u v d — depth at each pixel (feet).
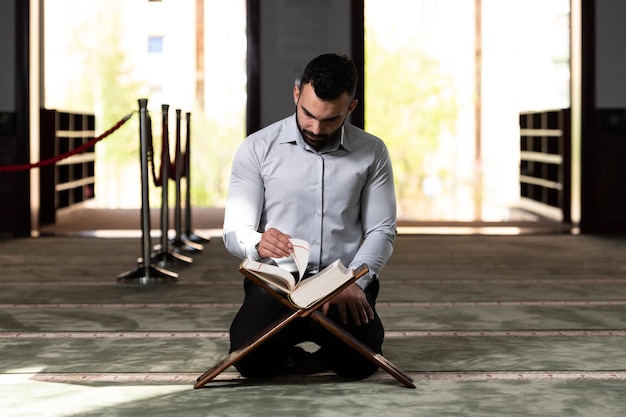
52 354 13.16
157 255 23.06
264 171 11.57
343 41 29.89
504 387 11.27
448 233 30.76
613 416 10.07
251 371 11.52
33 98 30.48
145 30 62.90
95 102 62.44
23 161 29.84
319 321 10.82
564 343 13.80
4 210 29.86
